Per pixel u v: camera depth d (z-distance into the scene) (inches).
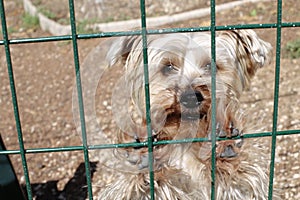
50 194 34.9
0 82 52.4
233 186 27.9
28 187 20.4
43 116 45.2
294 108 41.1
